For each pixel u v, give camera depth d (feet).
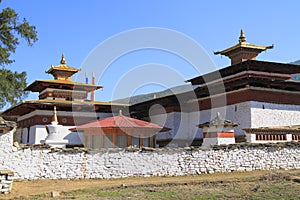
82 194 45.96
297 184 50.55
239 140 89.20
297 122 99.40
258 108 94.43
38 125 108.47
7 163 56.24
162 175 62.64
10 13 109.81
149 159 62.80
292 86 98.63
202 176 62.49
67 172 59.26
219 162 66.03
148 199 40.91
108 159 61.36
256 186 48.83
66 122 112.37
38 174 57.88
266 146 69.72
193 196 42.47
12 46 114.52
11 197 44.45
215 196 42.29
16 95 117.80
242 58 114.21
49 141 73.82
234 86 99.14
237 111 97.60
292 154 71.41
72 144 99.40
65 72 132.77
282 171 67.05
